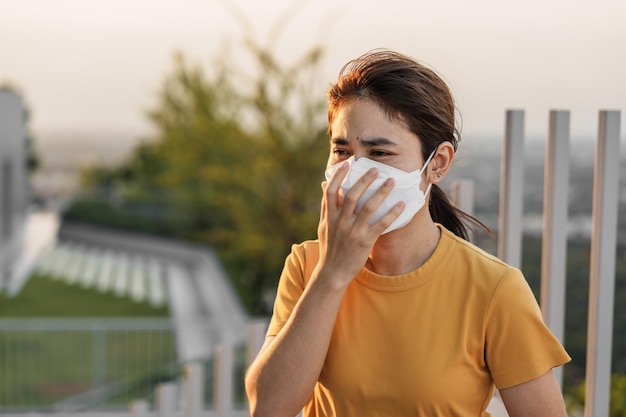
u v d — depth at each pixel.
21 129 28.47
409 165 1.73
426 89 1.73
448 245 1.81
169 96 19.83
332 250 1.74
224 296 21.88
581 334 10.02
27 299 21.72
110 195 37.00
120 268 27.56
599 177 2.51
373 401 1.80
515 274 1.79
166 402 4.65
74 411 10.72
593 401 2.56
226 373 3.75
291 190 18.48
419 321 1.79
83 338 17.00
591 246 2.57
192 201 20.41
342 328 1.84
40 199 44.25
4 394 13.11
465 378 1.77
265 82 18.09
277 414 1.79
